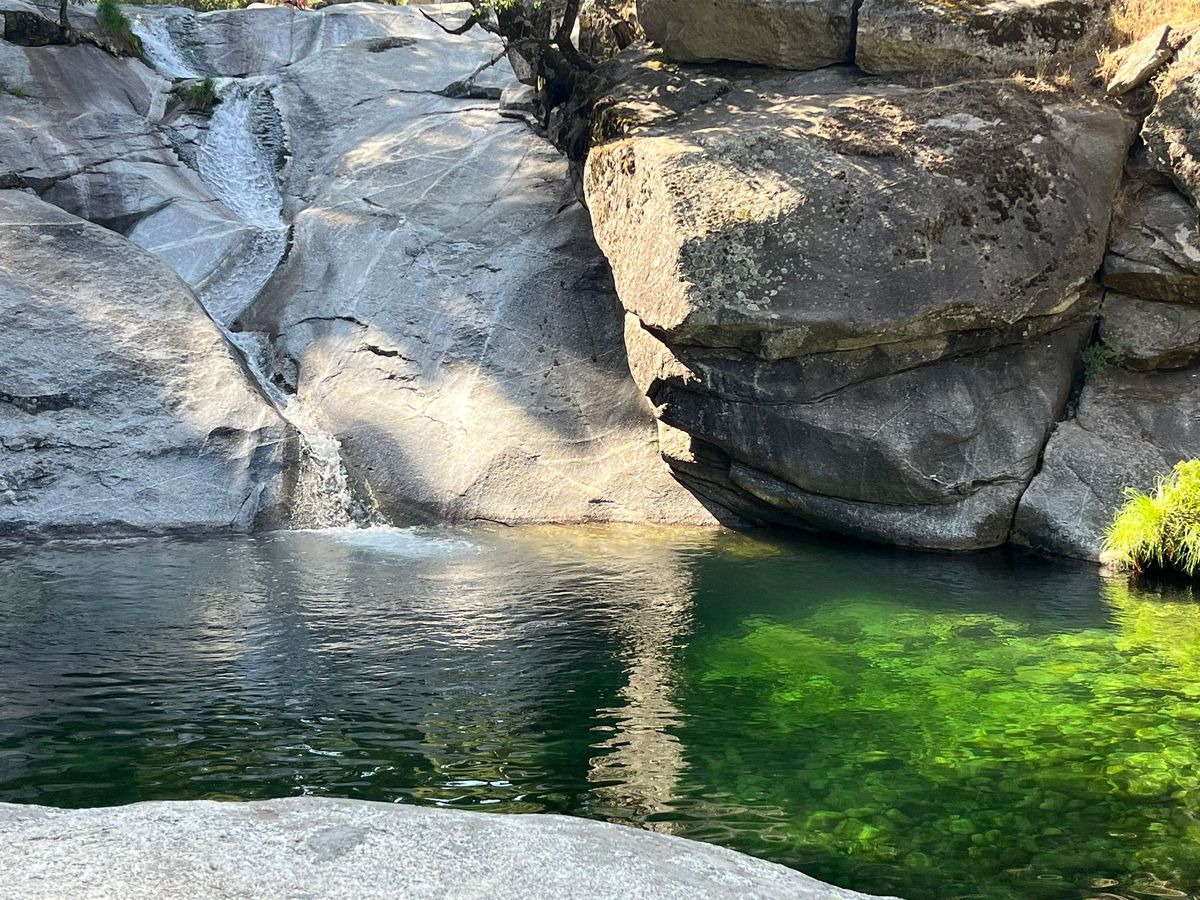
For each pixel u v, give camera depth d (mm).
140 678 7148
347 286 15531
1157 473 10594
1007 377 11078
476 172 17688
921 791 5520
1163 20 11633
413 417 13617
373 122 19969
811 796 5461
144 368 12930
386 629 8344
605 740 6195
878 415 10859
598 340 14383
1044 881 4621
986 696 6895
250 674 7270
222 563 10453
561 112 14977
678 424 11570
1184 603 9078
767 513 12125
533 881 3072
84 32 19375
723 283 10328
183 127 18953
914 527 11094
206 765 5777
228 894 2869
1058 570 10227
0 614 8570
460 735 6258
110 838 3176
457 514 12625
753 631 8352
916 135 11016
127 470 12070
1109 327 11219
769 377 10867
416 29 23109
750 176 10875
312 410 13883
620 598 9289
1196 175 10570
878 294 10273
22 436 12016
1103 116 11109
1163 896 4496
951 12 11977
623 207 11734
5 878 2877
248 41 22297
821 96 12109
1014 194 10617
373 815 3480
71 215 14492
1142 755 5941
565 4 14547
